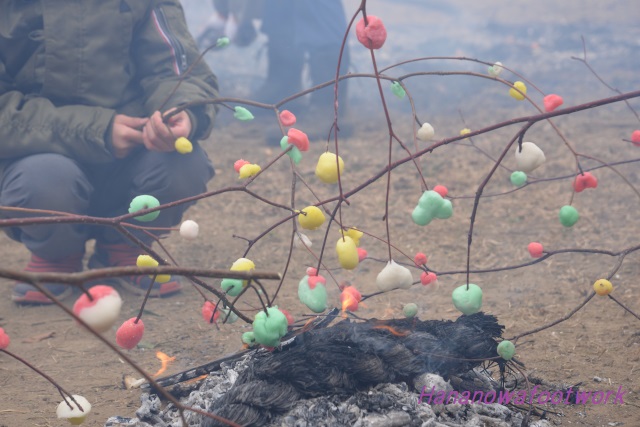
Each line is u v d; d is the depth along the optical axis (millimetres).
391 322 2439
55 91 3523
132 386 2750
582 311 3520
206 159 3824
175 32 3805
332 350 2205
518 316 3480
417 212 1976
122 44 3570
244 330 3377
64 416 1841
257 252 4656
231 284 2049
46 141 3461
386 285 1974
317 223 1989
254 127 8406
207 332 3363
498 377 2672
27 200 3461
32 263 3836
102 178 3770
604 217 5105
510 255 4457
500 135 7617
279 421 2051
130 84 3727
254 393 2086
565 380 2754
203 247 4758
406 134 7848
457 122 8406
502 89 10094
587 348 3064
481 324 2461
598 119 8172
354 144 7500
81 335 3369
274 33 8562
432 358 2309
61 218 1789
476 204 2051
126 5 3590
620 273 4059
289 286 4023
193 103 3135
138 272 1402
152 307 3738
